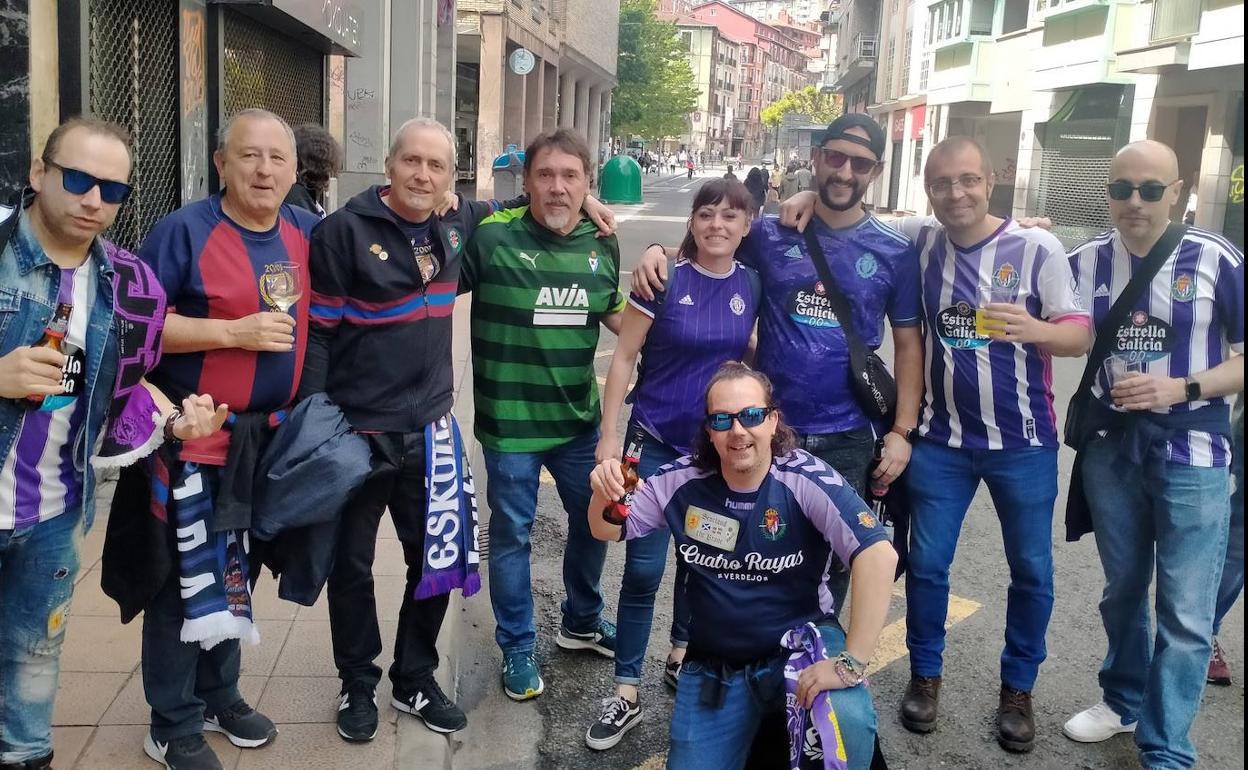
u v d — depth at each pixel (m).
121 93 5.68
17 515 2.48
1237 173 16.81
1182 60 17.16
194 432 2.63
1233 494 3.97
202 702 3.09
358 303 3.15
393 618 4.22
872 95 46.91
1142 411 3.33
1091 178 22.52
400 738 3.40
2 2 4.60
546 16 33.75
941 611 3.78
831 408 3.59
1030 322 3.37
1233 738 3.76
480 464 6.81
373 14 14.05
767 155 117.94
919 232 3.71
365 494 3.24
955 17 29.39
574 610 4.23
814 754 2.63
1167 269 3.29
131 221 5.89
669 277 3.55
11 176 4.70
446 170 3.14
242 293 2.87
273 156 2.80
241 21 7.52
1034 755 3.62
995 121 30.25
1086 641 4.53
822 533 2.78
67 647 3.80
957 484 3.68
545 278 3.60
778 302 3.61
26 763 2.70
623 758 3.58
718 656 2.89
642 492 2.94
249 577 3.18
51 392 2.37
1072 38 22.14
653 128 63.31
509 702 3.94
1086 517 3.66
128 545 2.87
